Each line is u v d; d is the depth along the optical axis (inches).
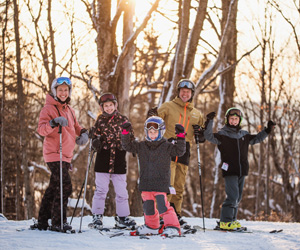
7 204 745.6
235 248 163.5
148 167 186.1
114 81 425.1
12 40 576.7
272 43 608.4
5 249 149.4
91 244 162.2
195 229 202.5
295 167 714.8
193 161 1115.9
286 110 711.7
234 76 621.6
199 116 232.8
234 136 221.6
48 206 192.9
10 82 639.1
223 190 636.1
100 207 210.2
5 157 708.7
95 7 448.8
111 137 209.9
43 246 155.5
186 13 397.7
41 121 190.5
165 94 433.1
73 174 745.0
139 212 421.4
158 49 693.3
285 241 183.3
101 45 436.1
